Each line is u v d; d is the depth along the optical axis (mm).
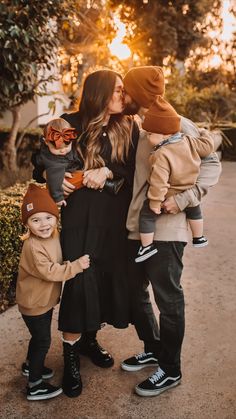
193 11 15562
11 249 3252
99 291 2436
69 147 2213
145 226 2174
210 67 22594
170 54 15633
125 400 2371
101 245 2363
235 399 2383
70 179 2266
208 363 2707
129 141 2326
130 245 2371
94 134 2264
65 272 2223
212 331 3082
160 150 2078
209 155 2236
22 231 3355
